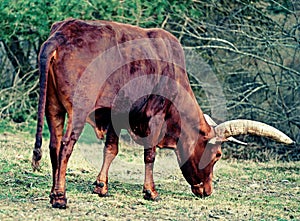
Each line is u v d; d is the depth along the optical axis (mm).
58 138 9414
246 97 18734
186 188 12148
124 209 9547
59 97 9203
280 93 19547
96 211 9172
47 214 8664
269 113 19547
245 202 10977
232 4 20219
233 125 10852
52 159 9367
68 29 9320
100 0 19047
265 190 12430
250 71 20156
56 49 9086
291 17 20031
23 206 9109
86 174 12758
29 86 21438
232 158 18438
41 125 8883
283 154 19078
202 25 19781
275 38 18812
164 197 10953
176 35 20922
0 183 10961
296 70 20062
